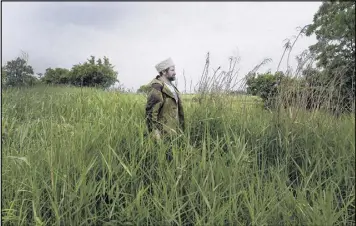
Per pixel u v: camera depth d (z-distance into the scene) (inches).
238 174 101.7
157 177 105.6
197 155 109.4
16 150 117.8
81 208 92.4
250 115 149.6
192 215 95.4
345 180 100.6
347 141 107.7
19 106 183.6
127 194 94.9
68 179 97.0
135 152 111.7
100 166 107.3
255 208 93.5
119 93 208.2
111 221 89.9
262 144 123.6
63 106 180.7
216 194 96.0
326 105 124.4
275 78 150.3
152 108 129.6
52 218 95.0
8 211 94.0
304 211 92.0
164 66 136.5
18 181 102.3
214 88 167.3
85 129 121.0
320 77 129.6
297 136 125.1
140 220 89.8
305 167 111.4
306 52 134.3
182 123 138.5
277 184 103.3
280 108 136.6
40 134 131.2
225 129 126.8
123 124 132.9
